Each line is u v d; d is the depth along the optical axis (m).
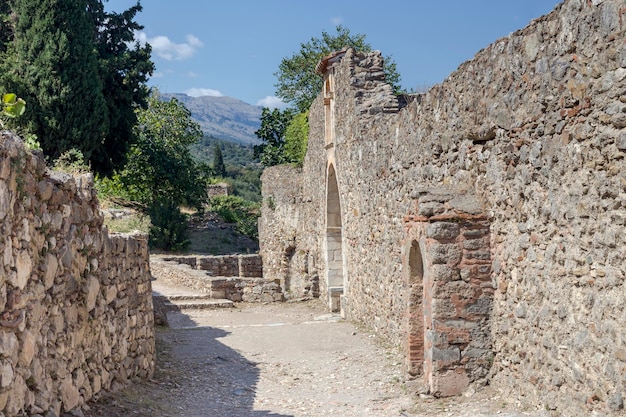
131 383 9.24
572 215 6.66
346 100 17.84
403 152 12.73
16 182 5.28
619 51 5.85
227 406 9.16
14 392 5.11
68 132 27.55
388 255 14.06
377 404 9.14
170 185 40.91
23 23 27.27
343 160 18.56
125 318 9.16
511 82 7.98
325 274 21.58
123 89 32.97
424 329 9.20
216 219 44.53
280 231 29.22
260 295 22.88
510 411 7.59
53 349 6.18
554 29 6.94
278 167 30.20
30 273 5.60
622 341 5.84
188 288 24.39
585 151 6.41
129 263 9.51
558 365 6.94
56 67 27.14
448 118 10.09
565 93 6.75
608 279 6.07
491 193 8.66
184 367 11.82
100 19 33.56
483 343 8.70
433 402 8.53
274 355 13.19
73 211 7.01
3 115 9.16
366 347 13.60
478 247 8.74
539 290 7.39
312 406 9.19
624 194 5.84
